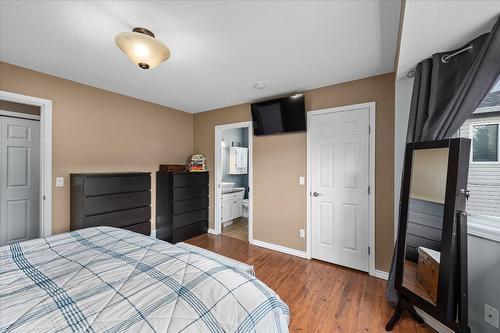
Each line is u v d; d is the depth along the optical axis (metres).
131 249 1.39
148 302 0.86
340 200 2.69
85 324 0.75
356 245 2.58
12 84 2.27
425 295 1.58
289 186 3.10
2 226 2.79
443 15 1.26
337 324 1.73
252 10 1.46
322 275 2.47
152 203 3.60
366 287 2.23
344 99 2.66
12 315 0.79
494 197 1.57
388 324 1.67
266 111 3.21
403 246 1.76
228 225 4.52
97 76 2.56
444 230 1.43
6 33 1.73
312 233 2.90
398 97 2.16
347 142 2.64
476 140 1.65
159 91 3.06
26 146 2.96
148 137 3.54
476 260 1.50
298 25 1.62
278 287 2.24
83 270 1.11
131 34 1.50
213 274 1.05
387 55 2.05
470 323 1.52
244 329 0.82
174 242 3.43
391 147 2.37
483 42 1.43
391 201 2.36
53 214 2.54
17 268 1.15
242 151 5.50
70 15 1.52
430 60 1.77
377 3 1.39
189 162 4.20
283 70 2.37
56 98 2.57
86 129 2.83
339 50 1.97
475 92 1.39
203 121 4.13
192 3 1.40
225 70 2.38
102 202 2.62
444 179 1.48
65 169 2.64
